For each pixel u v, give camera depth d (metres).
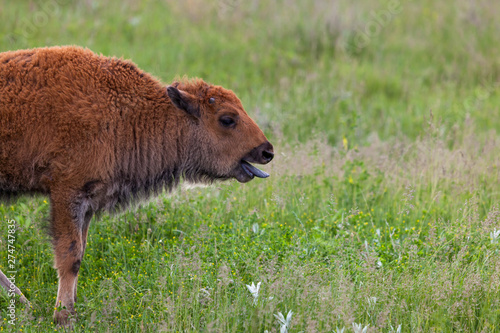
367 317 16.16
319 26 49.41
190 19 49.94
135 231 21.81
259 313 15.65
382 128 35.56
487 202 25.06
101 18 47.38
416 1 58.53
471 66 45.72
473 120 33.97
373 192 25.80
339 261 18.56
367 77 42.59
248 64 43.47
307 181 26.39
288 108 35.56
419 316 16.12
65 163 17.30
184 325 15.91
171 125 18.80
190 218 22.77
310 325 14.84
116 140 17.88
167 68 40.56
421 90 42.28
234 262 19.09
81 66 17.72
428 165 26.47
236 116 18.95
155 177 19.12
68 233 17.55
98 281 18.69
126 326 15.96
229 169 19.42
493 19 54.75
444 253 19.97
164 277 17.05
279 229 21.88
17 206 22.14
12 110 17.11
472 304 16.72
